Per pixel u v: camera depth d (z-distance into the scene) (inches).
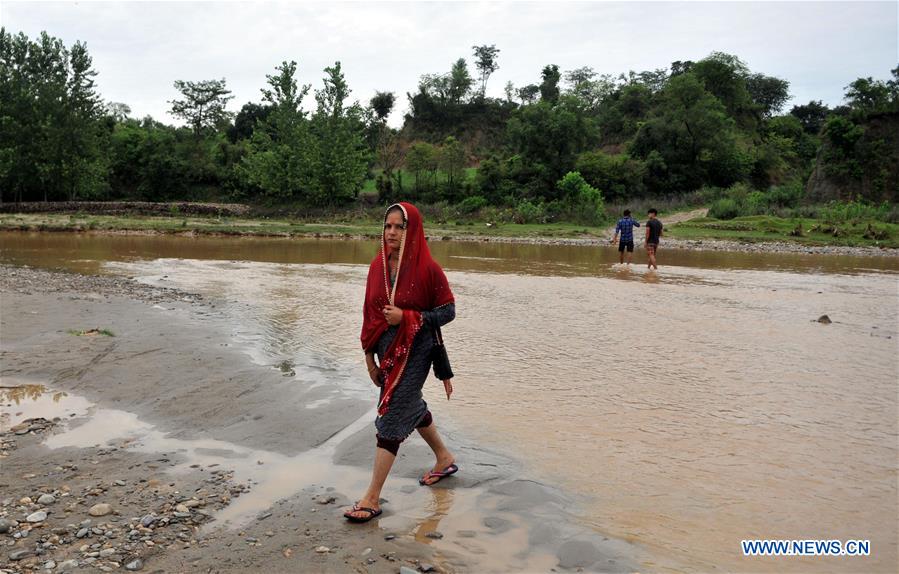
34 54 2010.3
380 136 2955.2
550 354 300.5
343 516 143.8
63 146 2023.9
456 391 239.8
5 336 317.1
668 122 2736.2
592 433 196.1
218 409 216.8
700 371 270.8
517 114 3112.7
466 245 1137.4
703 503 149.9
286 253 892.6
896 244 1171.9
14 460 174.9
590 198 1834.4
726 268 758.5
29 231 1242.6
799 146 3873.0
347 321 380.5
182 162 2396.7
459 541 133.2
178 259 775.7
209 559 125.3
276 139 2615.7
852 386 248.7
